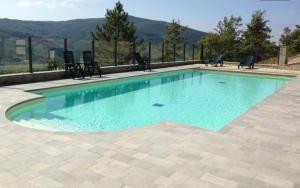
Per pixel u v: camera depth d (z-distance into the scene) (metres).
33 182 3.15
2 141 4.37
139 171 3.46
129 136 4.71
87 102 9.18
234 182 3.27
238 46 31.62
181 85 13.39
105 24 30.69
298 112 6.74
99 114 7.77
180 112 8.30
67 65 11.75
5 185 3.07
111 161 3.72
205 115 8.03
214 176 3.39
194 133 4.95
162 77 15.79
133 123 7.07
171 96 10.68
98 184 3.14
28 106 7.56
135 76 13.67
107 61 14.44
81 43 12.65
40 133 4.77
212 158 3.90
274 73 16.09
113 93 10.91
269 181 3.32
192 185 3.17
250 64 18.73
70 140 4.46
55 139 4.49
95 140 4.48
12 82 9.76
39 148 4.11
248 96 10.96
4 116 5.80
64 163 3.63
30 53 10.49
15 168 3.47
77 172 3.40
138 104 9.19
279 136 4.93
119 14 30.19
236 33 32.28
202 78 15.96
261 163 3.80
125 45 15.48
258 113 6.60
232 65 21.61
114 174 3.37
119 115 7.75
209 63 21.45
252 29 31.73
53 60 11.51
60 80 11.16
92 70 12.85
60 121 6.90
